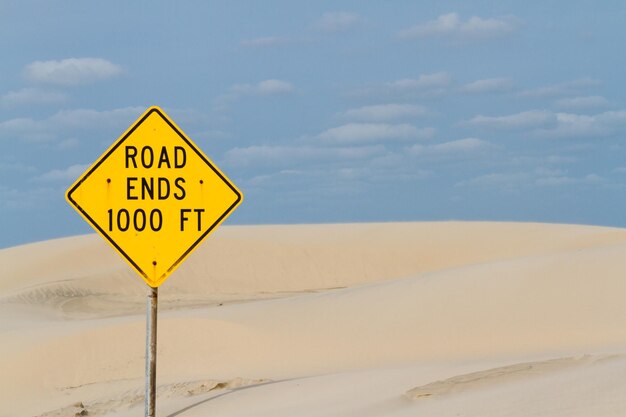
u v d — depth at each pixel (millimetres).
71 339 27344
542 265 30453
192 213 8875
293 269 67625
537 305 27438
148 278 8773
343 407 13891
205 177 8891
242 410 15953
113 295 55000
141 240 8781
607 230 69562
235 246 69188
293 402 15617
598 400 9680
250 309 32375
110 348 27062
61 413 20953
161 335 27547
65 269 64625
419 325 27641
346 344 26984
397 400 13578
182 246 8867
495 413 10164
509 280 29672
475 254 68812
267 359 26375
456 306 28594
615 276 28266
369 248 70375
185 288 61844
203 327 27906
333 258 69000
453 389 13648
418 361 24125
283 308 31578
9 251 70938
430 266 68062
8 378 26078
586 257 30406
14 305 46656
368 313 29406
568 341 24594
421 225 77000
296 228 78312
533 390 11297
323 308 30734
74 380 25922
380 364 24594
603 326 25250
